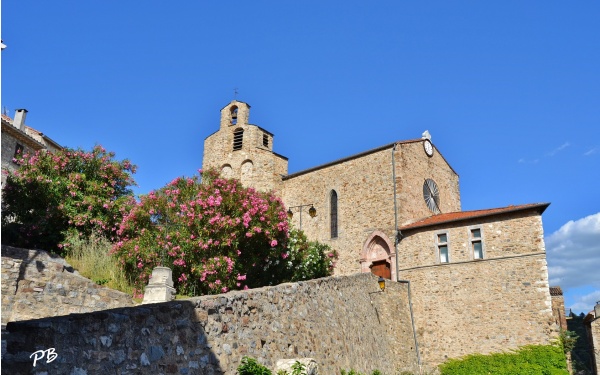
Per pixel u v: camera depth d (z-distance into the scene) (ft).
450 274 78.54
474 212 83.30
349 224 95.76
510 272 73.51
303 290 42.86
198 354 26.53
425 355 77.25
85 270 51.62
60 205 60.34
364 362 55.31
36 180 60.59
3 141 85.05
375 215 92.07
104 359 20.89
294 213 105.81
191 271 54.44
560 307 100.48
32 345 18.39
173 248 53.78
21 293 39.86
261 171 109.09
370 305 66.13
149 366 23.03
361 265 91.15
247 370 29.07
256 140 111.65
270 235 61.77
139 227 58.39
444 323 76.95
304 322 40.83
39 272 42.34
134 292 50.75
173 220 57.57
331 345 45.42
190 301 27.22
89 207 61.93
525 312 70.90
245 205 59.36
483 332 73.31
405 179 92.17
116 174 67.97
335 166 101.76
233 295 31.40
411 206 91.97
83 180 63.21
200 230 56.18
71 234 59.82
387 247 89.04
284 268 68.64
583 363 84.53
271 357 33.55
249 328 32.12
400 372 70.49
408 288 82.07
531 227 73.56
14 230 58.34
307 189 105.40
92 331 20.74
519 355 69.41
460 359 73.87
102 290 45.06
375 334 64.80
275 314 36.24
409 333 78.07
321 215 101.09
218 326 28.91
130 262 54.34
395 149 92.99
